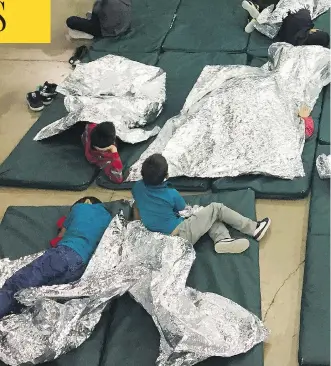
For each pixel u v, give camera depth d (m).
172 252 2.38
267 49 3.75
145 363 2.12
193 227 2.51
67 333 2.14
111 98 3.27
